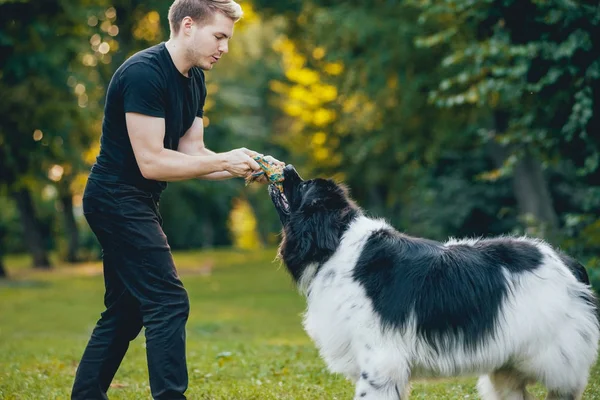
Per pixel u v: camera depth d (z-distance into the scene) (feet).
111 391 20.01
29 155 61.98
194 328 40.50
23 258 119.96
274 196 15.83
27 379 21.67
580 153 33.32
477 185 63.00
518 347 14.49
